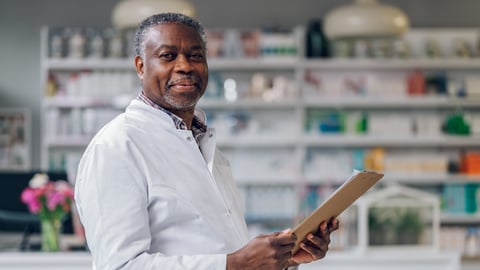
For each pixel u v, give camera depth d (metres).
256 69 10.34
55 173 7.79
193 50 2.49
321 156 10.21
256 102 10.13
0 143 10.26
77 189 2.46
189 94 2.47
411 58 10.24
